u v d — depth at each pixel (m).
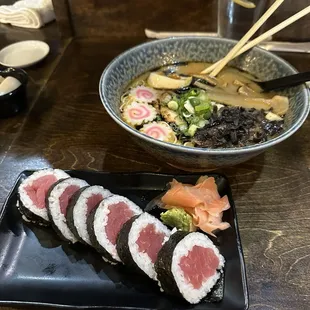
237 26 0.46
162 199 0.30
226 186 0.31
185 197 0.29
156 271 0.25
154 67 0.39
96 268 0.27
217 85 0.37
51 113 0.40
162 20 0.49
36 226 0.29
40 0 0.56
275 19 0.45
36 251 0.28
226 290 0.25
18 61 0.48
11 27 0.56
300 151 0.35
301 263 0.27
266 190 0.32
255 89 0.37
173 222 0.29
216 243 0.28
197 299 0.24
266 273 0.26
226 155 0.27
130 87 0.37
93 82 0.44
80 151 0.36
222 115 0.33
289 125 0.32
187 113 0.34
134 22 0.49
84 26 0.50
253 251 0.28
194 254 0.26
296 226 0.29
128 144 0.36
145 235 0.27
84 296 0.25
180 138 0.33
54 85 0.44
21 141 0.37
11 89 0.39
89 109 0.40
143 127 0.33
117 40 0.50
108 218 0.28
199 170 0.32
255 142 0.32
